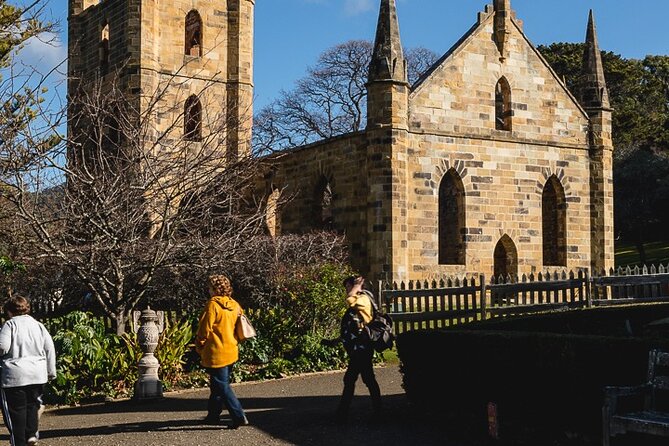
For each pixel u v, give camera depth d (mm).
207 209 21281
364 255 33875
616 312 19078
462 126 35312
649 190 69688
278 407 16156
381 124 33031
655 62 94625
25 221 18875
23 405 12391
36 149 18266
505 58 36531
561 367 11781
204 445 12547
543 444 11977
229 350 13875
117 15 46031
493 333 12922
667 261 65125
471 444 12484
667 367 11414
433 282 26938
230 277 23797
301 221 39000
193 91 46969
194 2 47375
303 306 22781
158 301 25172
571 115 38125
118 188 19797
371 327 13969
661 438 10633
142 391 17203
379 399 13961
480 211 35500
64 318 19906
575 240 37812
